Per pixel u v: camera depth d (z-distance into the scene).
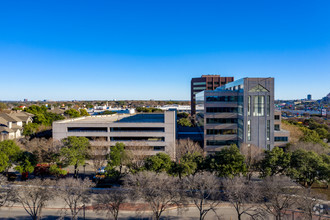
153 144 60.00
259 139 58.22
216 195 35.72
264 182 32.25
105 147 52.25
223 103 64.19
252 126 58.25
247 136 58.22
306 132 70.62
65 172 41.94
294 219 29.31
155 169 37.44
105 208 30.58
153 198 28.81
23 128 85.25
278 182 31.25
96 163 49.75
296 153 38.91
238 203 31.22
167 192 29.80
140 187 29.77
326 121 131.50
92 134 60.69
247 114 58.12
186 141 58.94
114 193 30.38
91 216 31.22
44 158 47.06
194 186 31.72
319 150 49.03
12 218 30.34
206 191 35.06
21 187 31.77
